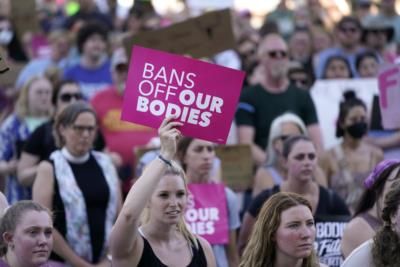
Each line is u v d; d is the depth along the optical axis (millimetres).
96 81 23828
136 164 18172
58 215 15375
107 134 20781
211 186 15883
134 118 12281
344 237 13703
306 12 32469
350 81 22344
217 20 19406
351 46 25484
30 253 11305
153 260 12273
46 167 15516
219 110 12234
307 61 27391
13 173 18391
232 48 19469
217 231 15734
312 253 12109
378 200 13430
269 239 12000
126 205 11656
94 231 15484
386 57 27141
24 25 30453
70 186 15430
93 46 23672
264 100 20172
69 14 35125
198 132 12234
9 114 22953
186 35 19438
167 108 12242
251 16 37312
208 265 12633
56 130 15750
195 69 12227
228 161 18594
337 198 15844
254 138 20188
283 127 17703
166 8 37188
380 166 13430
